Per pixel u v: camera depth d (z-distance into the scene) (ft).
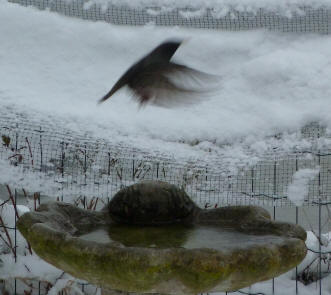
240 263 10.58
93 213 13.57
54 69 17.75
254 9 18.67
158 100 8.21
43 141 15.85
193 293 10.80
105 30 18.66
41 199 20.04
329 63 17.39
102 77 17.76
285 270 11.37
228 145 16.43
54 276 16.60
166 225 13.55
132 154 15.92
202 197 15.96
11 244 17.04
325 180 16.10
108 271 10.54
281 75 17.28
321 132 16.08
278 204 15.87
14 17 18.57
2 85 16.84
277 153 15.87
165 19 18.97
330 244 18.22
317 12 18.51
